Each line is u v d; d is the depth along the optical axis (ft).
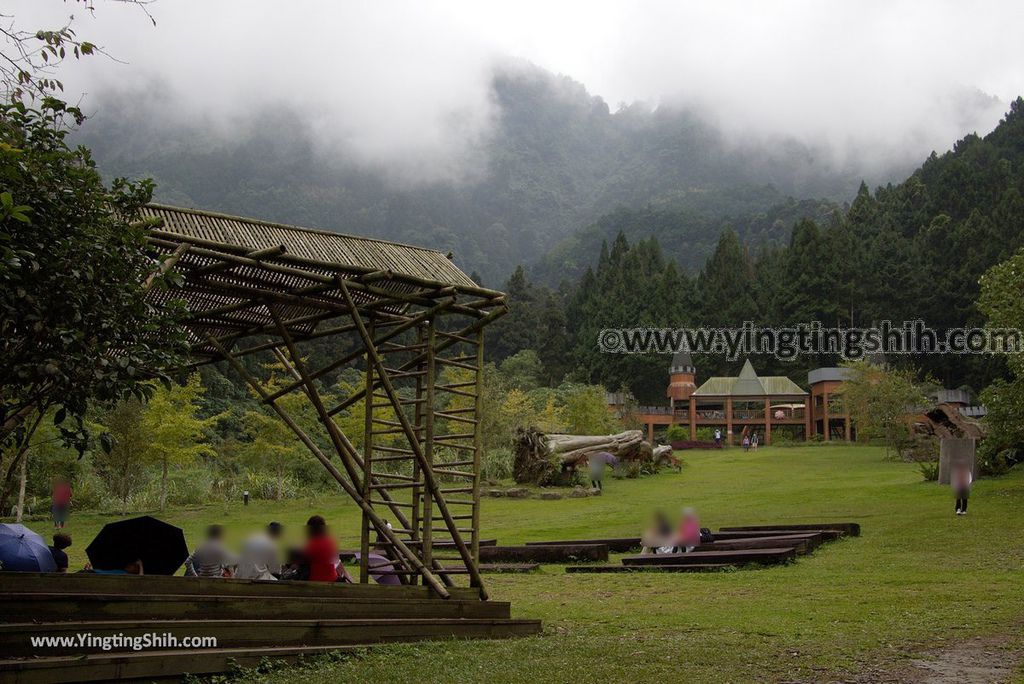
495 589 42.63
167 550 26.71
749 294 349.61
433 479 29.37
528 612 34.65
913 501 84.74
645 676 21.09
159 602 21.18
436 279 30.86
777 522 73.00
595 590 41.65
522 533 74.18
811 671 22.03
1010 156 410.31
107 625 19.63
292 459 118.11
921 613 31.81
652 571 48.65
